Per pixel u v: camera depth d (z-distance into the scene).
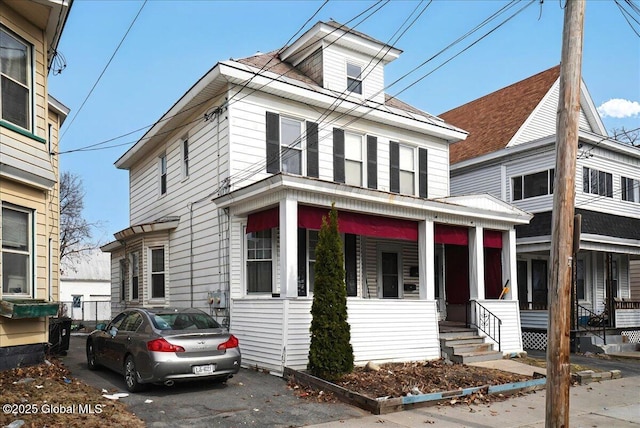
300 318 11.41
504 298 16.48
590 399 10.71
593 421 8.87
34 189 10.48
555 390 7.10
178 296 16.12
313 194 12.18
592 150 21.11
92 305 36.50
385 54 17.31
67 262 41.66
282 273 11.59
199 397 9.15
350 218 13.19
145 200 19.81
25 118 10.44
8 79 10.05
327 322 10.38
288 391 9.89
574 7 7.45
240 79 13.71
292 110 14.94
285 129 14.89
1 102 9.83
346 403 9.33
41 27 10.89
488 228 16.06
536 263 22.17
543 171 20.41
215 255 14.19
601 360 16.80
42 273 10.52
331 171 15.57
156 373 8.86
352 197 12.62
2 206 9.70
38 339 10.23
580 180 20.48
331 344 10.30
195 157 15.61
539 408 9.56
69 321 14.09
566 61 7.45
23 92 10.43
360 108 15.88
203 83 14.08
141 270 17.31
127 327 10.24
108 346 10.57
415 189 17.56
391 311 13.05
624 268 24.39
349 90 16.70
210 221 14.53
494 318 15.48
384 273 17.06
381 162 16.75
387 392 9.76
